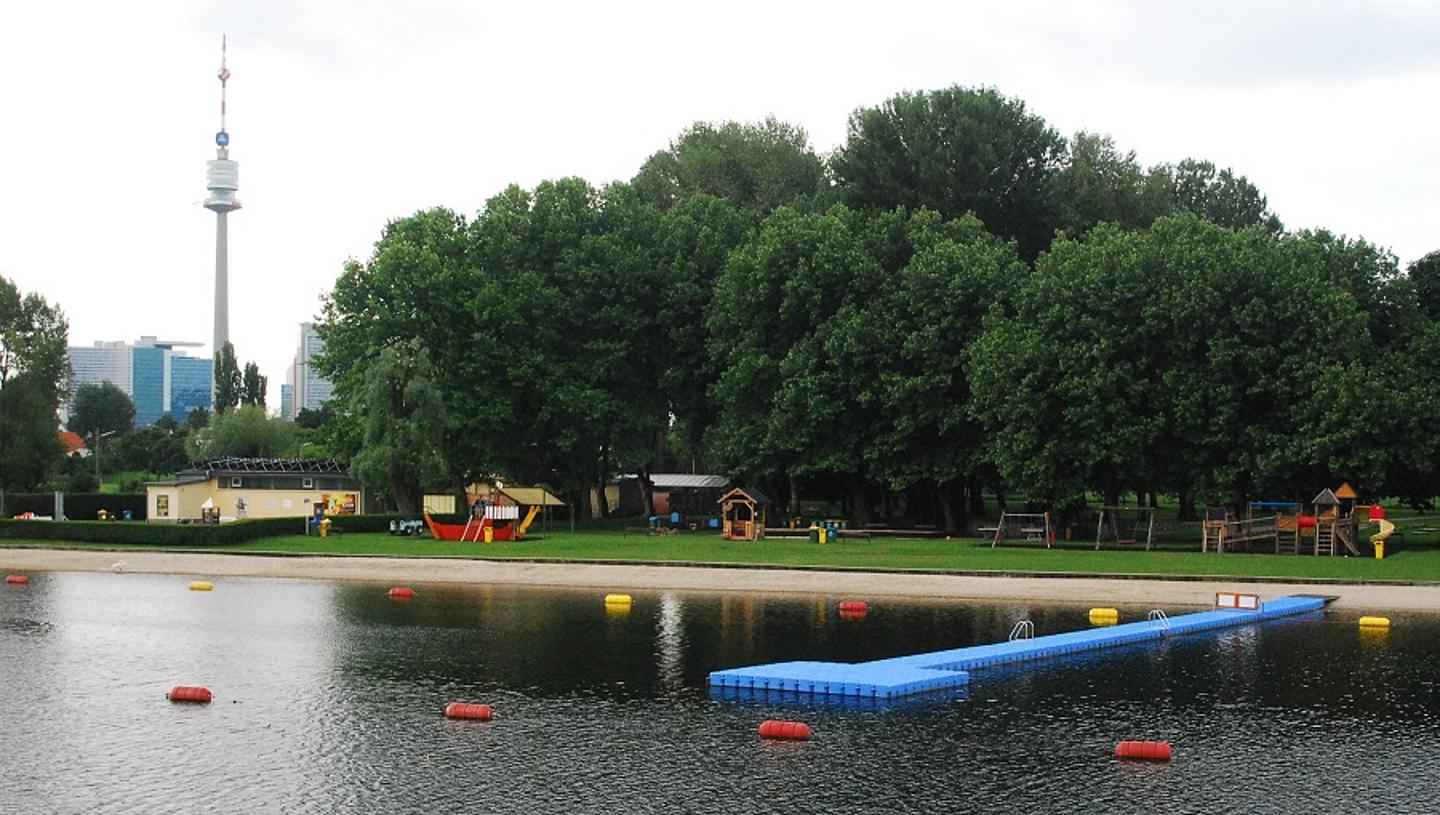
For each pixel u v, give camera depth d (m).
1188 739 30.11
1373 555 68.56
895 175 103.44
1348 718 32.19
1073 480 75.31
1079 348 74.44
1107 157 110.75
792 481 95.69
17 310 113.44
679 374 99.88
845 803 25.22
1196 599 54.72
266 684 36.69
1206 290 72.00
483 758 28.50
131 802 25.38
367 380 92.50
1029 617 50.00
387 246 98.31
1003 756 28.61
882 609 52.44
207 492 107.62
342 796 25.73
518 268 101.50
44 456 107.44
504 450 99.44
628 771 27.39
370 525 94.19
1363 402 67.00
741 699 34.50
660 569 66.31
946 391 83.62
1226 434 71.94
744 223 105.12
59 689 36.03
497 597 57.38
